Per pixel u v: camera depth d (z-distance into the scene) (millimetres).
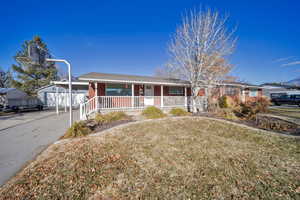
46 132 6312
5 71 28891
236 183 2678
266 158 3742
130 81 10438
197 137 5297
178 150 4121
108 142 4586
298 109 14188
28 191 2426
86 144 4414
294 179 2830
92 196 2324
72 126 5434
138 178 2801
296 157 3822
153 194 2375
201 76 10953
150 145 4441
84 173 2934
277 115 9547
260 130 6379
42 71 25109
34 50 6547
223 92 15414
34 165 3258
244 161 3547
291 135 5734
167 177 2842
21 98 18031
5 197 2299
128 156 3689
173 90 14180
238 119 8781
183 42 11406
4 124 8203
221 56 10867
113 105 10789
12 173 3002
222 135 5676
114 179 2760
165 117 8133
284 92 25797
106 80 9781
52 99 21531
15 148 4398
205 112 10781
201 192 2426
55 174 2891
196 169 3143
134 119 7973
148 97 11789
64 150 4027
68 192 2404
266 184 2666
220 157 3736
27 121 9180
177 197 2312
